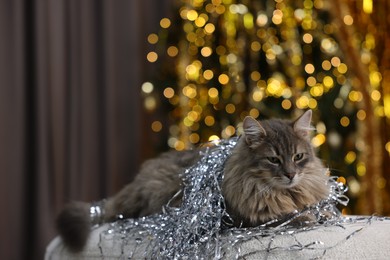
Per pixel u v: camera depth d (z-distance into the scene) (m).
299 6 4.39
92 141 4.44
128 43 4.62
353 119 4.38
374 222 2.37
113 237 2.54
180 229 2.37
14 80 3.94
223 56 4.46
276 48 4.38
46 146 4.08
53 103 4.12
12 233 3.94
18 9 3.96
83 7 4.37
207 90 4.51
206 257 2.26
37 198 4.04
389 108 4.63
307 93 4.36
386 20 4.60
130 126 4.65
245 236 2.25
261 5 4.37
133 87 4.65
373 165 4.34
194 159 2.73
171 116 4.71
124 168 4.61
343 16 4.31
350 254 2.13
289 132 2.53
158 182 2.73
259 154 2.45
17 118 3.95
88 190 4.39
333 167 4.30
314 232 2.25
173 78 4.64
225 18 4.44
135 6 4.66
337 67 4.41
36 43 4.04
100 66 4.48
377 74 4.61
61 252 2.70
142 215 2.77
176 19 4.67
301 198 2.46
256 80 4.42
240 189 2.41
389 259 2.12
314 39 4.43
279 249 2.18
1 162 3.89
